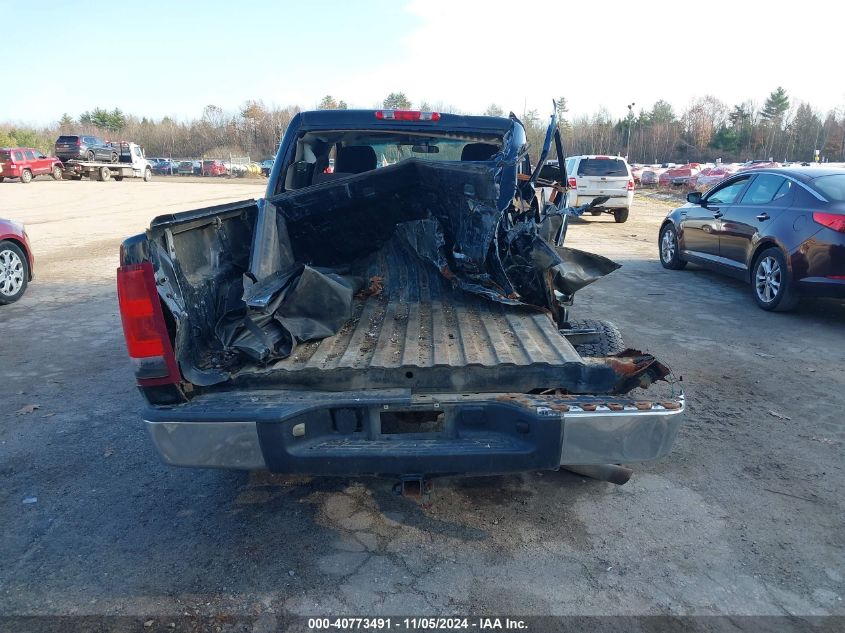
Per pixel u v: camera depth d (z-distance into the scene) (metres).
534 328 3.47
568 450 2.65
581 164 17.62
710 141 88.00
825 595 2.70
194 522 3.29
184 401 2.81
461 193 3.78
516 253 3.74
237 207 3.61
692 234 9.41
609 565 2.91
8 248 8.05
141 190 31.98
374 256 4.45
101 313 7.59
